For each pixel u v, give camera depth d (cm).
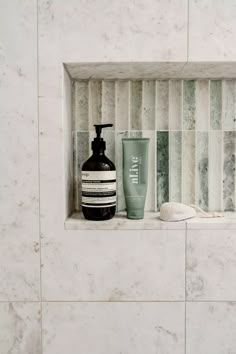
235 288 74
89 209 74
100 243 73
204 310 74
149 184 86
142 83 85
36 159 73
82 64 73
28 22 72
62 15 71
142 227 73
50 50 72
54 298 74
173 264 74
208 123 85
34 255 74
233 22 71
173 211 75
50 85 72
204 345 75
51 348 75
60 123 73
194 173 86
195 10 71
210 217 78
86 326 74
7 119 73
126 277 74
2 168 73
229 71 78
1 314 74
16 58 72
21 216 73
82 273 74
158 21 71
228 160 86
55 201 73
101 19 71
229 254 74
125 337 75
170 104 85
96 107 85
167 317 74
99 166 74
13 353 75
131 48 71
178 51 71
